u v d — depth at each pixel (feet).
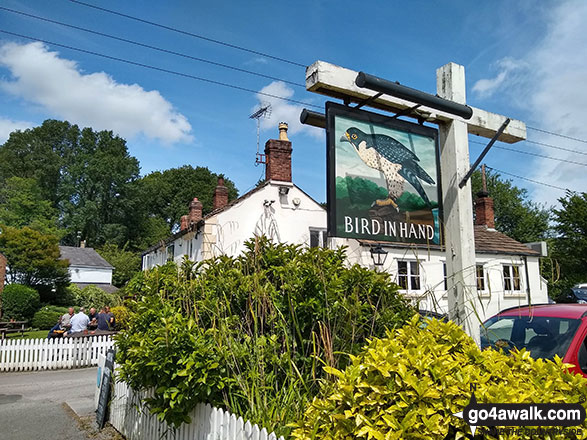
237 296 16.14
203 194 217.36
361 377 8.98
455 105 15.74
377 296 16.19
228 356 13.50
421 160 16.40
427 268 59.11
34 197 195.00
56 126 232.12
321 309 14.29
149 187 224.12
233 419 12.31
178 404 13.80
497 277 63.98
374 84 13.66
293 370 13.88
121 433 21.76
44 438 22.33
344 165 14.61
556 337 16.74
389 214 15.33
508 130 18.67
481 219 79.71
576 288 79.25
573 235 107.55
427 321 11.51
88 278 156.15
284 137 62.39
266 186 59.77
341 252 18.13
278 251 17.49
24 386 37.45
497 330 19.03
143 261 100.12
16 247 115.44
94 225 212.02
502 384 9.00
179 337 13.60
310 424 9.50
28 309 96.94
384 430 8.21
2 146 229.25
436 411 8.36
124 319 18.79
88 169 213.25
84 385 37.37
